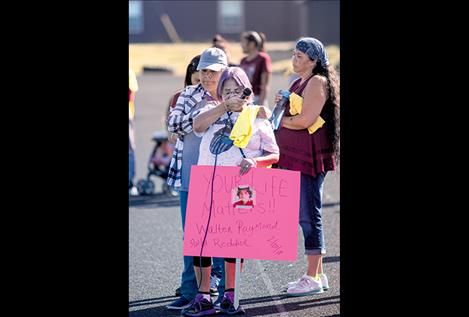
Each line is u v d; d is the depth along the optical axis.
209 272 15.72
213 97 15.97
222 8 106.12
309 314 16.08
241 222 14.95
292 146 16.69
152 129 49.53
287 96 16.70
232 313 15.63
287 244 14.90
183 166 16.14
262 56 27.17
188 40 106.75
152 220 25.78
